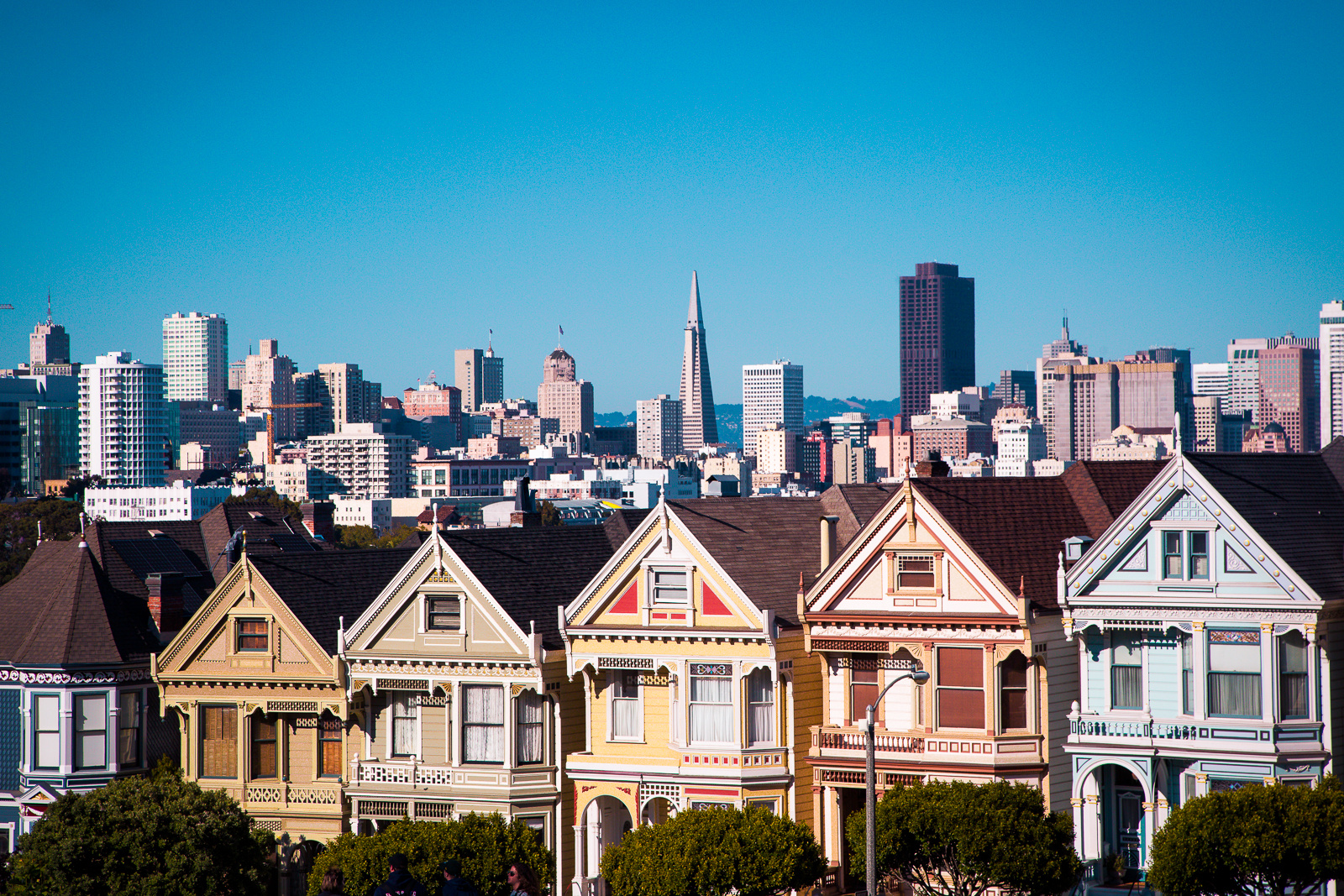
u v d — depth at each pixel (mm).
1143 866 80875
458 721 91125
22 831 96625
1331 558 80688
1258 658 78125
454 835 82438
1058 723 83938
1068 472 93188
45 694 97062
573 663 90312
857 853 79250
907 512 84875
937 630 84188
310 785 93500
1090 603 81188
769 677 87438
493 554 94188
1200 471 79250
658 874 77062
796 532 96812
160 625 101750
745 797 86438
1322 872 70812
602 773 89438
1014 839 76062
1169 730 79625
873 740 75125
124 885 80812
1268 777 77188
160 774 94250
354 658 92500
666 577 88688
